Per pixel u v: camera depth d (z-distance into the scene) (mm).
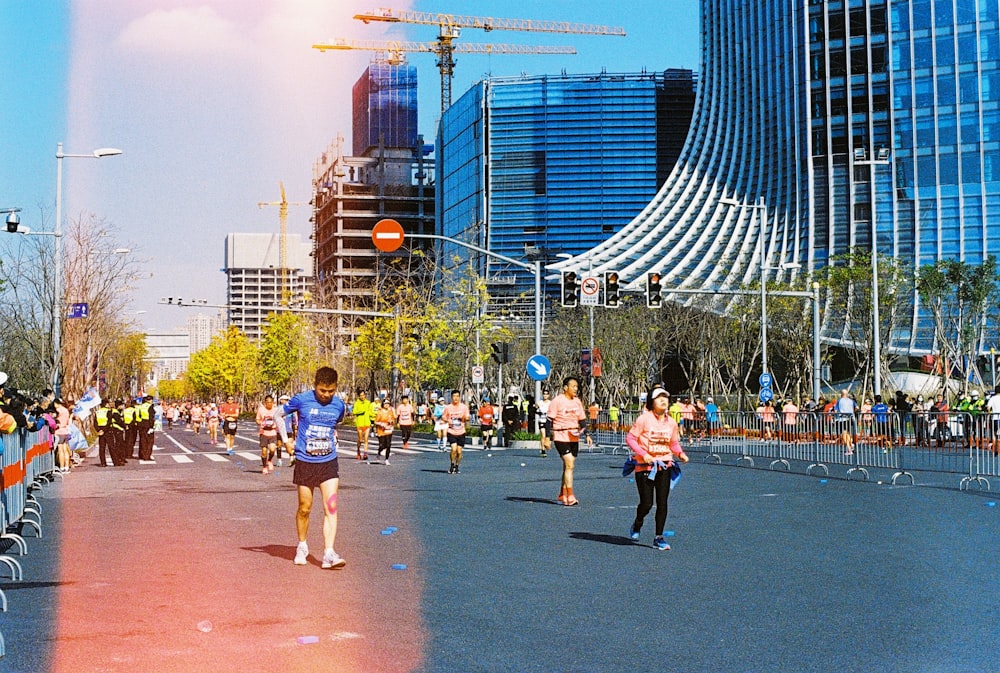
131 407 34781
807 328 60875
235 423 39562
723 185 99062
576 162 149250
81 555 11789
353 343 80062
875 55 86625
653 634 7801
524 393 73688
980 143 81812
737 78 99688
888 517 15344
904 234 83062
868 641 7570
